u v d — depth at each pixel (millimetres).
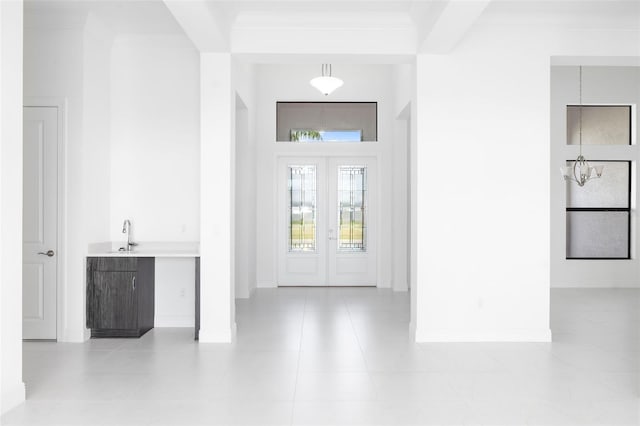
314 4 5277
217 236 5648
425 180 5613
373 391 4020
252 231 8930
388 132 9453
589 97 9758
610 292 9156
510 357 4996
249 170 8469
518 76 5652
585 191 9898
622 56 5680
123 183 6379
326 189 9641
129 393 3979
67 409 3648
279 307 7641
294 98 9477
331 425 3361
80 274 5680
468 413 3566
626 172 9898
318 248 9656
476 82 5633
